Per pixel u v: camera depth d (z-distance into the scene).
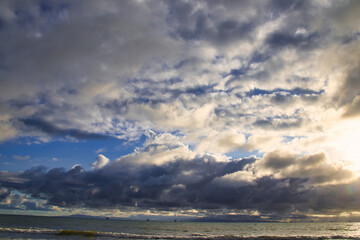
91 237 39.47
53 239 34.22
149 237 42.16
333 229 90.19
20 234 39.06
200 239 41.22
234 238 42.38
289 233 64.94
